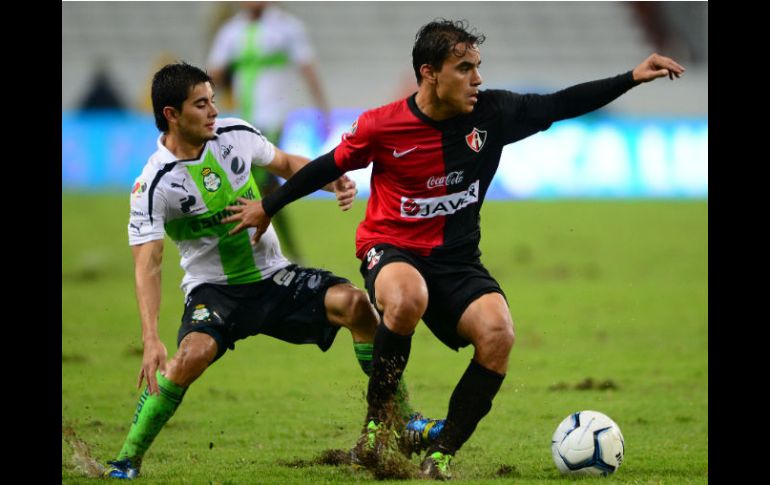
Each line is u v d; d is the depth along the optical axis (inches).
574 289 1855.3
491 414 1008.9
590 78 3983.8
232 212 805.2
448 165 759.1
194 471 768.9
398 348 728.3
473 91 733.3
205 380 1193.4
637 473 757.3
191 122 767.7
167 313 1625.2
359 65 3833.7
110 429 940.0
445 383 1169.4
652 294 1811.0
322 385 1165.7
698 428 938.7
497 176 3206.2
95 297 1760.6
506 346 725.3
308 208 2992.1
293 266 841.5
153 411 751.1
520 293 1811.0
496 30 4030.5
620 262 2174.0
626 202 3139.8
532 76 3971.5
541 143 3218.5
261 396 1103.0
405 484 698.2
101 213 2733.8
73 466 784.3
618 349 1370.6
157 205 775.1
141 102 3506.4
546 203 3097.9
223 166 802.2
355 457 776.9
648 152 3267.7
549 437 906.7
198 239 807.7
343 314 809.5
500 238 2456.9
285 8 3895.2
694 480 729.6
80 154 3149.6
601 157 3243.1
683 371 1225.4
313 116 2719.0
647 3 4087.1
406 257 755.4
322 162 770.8
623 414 1003.3
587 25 4062.5
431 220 769.6
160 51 3799.2
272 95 1823.3
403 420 799.1
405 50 3885.3
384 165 766.5
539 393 1111.6
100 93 3563.0
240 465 794.2
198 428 949.2
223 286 818.8
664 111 3440.0
